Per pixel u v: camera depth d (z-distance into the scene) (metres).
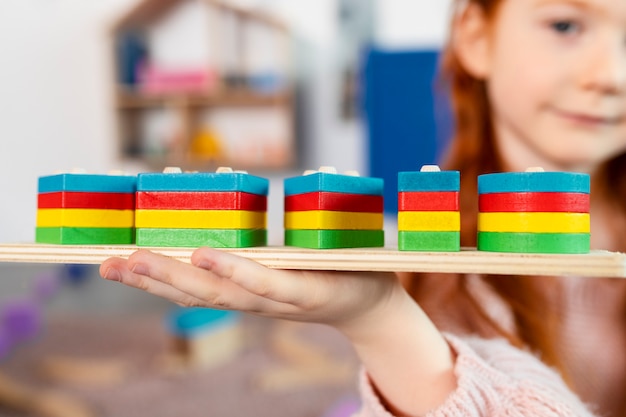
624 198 0.90
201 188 0.50
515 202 0.46
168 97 3.28
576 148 0.85
